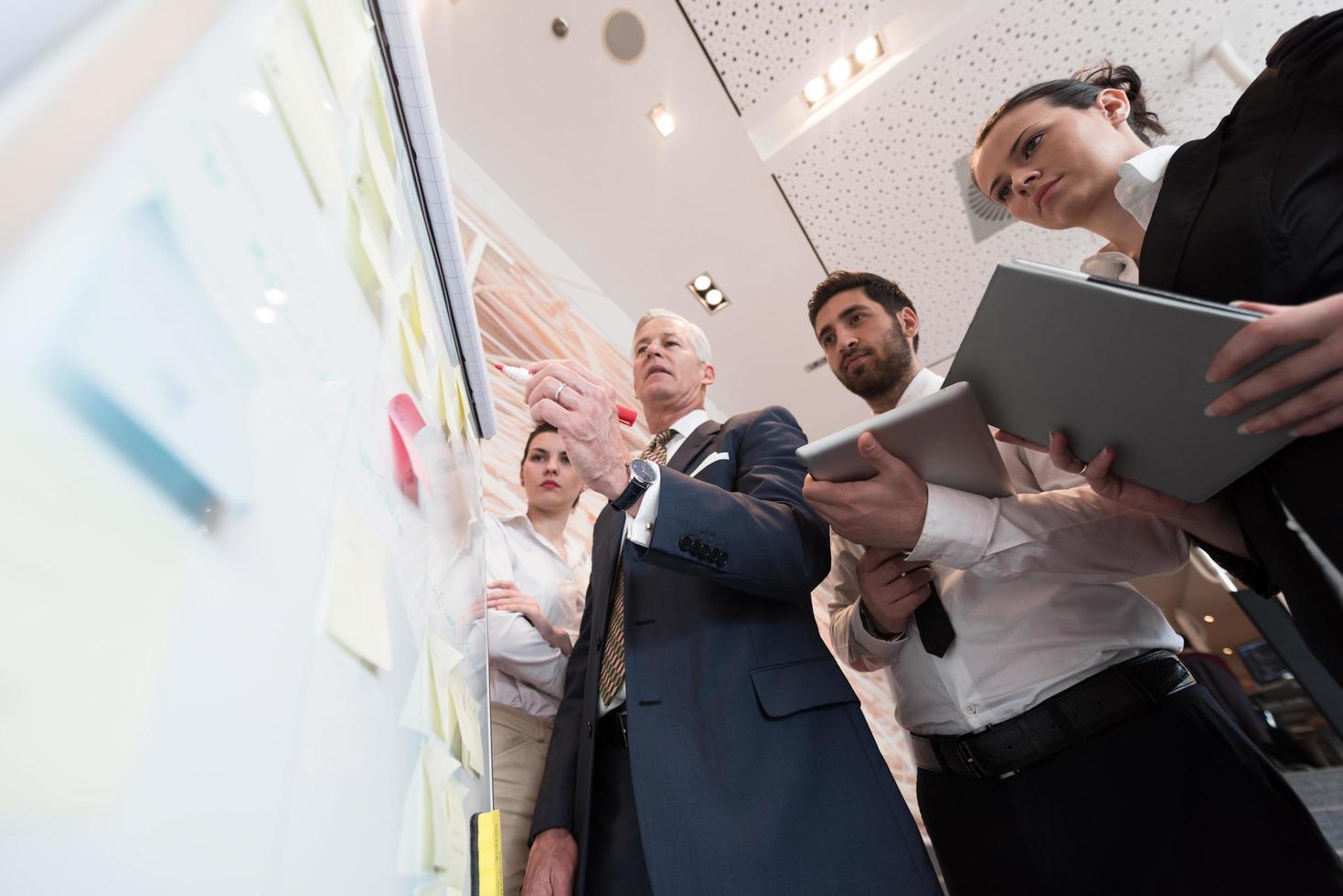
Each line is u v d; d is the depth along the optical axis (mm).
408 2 431
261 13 241
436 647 397
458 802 387
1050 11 2014
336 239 309
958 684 936
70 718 121
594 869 741
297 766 198
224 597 174
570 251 2477
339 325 297
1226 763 731
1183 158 721
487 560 1189
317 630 225
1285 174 596
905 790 2594
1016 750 854
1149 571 876
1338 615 561
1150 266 722
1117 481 750
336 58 334
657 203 2449
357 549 275
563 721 944
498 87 2125
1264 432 562
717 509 713
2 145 118
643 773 650
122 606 137
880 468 777
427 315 533
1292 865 659
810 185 2408
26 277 116
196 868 145
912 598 978
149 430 152
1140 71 2139
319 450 251
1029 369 663
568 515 1563
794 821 623
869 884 604
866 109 2203
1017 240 2592
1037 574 953
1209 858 696
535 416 708
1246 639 2402
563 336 2219
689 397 1264
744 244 2609
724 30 2059
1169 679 821
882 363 1391
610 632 878
